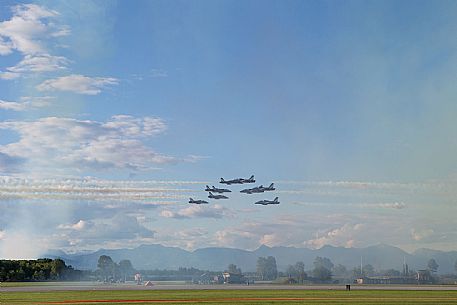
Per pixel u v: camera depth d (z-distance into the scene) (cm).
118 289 15062
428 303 9662
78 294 12138
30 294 12075
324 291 14575
